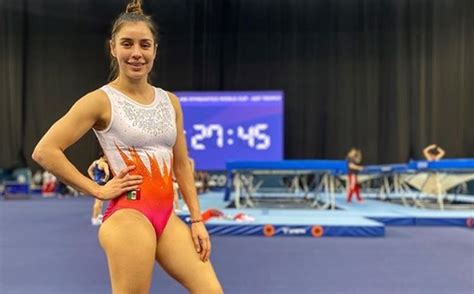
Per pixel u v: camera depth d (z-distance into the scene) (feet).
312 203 24.16
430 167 19.49
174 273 4.57
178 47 37.83
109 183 4.28
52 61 39.09
